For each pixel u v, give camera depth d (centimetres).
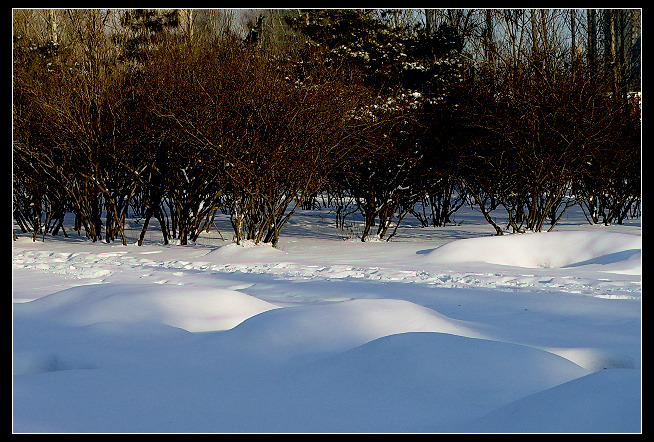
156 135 2006
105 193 2086
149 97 2017
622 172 2381
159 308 804
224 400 546
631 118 2334
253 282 1249
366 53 3212
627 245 1547
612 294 1091
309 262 1593
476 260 1590
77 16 2447
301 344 673
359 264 1544
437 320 746
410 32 3684
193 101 1952
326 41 3412
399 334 624
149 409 526
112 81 2184
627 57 3919
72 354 679
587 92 2159
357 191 2222
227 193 1973
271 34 3656
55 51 2548
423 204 2700
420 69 3191
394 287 1133
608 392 465
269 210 1945
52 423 492
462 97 2245
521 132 2083
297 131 1883
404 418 502
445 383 557
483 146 2138
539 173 2109
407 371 572
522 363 583
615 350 683
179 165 2048
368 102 2195
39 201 2198
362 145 2045
